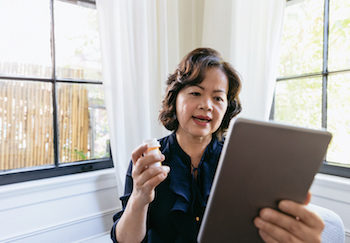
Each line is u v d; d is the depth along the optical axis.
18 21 1.27
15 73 1.28
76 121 1.49
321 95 1.27
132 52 1.35
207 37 1.60
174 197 0.68
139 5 1.35
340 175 1.20
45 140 1.39
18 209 1.16
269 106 1.24
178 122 0.77
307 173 0.41
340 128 1.22
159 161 0.53
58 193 1.27
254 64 1.28
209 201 0.42
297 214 0.41
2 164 1.27
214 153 0.74
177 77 0.71
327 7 1.23
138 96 1.38
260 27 1.25
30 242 1.18
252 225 0.44
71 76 1.46
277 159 0.39
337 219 0.71
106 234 1.42
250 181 0.40
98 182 1.40
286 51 1.40
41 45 1.35
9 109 1.28
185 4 1.76
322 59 1.26
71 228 1.31
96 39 1.53
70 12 1.43
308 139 0.39
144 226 0.61
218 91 0.67
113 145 1.34
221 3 1.50
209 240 0.45
